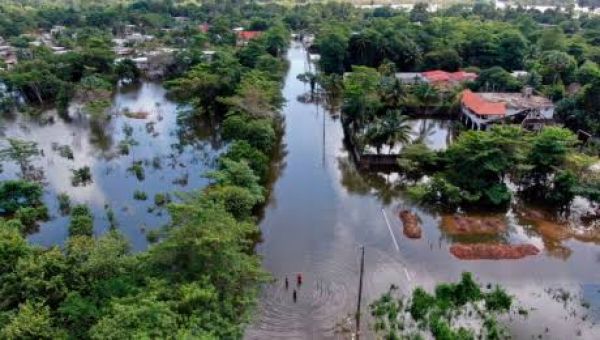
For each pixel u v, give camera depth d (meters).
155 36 152.00
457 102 86.44
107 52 110.25
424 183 59.03
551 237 49.56
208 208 32.19
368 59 112.06
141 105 95.69
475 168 54.78
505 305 35.03
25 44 134.25
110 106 91.06
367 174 65.12
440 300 34.09
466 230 50.31
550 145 54.50
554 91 85.00
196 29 150.38
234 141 63.59
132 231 50.03
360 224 51.91
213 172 52.06
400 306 37.38
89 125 84.31
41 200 56.59
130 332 23.52
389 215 54.00
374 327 36.12
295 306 38.72
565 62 94.06
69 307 27.25
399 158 63.69
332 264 44.44
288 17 175.75
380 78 92.06
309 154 71.94
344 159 70.38
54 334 26.16
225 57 102.56
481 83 93.75
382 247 47.28
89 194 58.38
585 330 36.03
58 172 64.81
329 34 118.69
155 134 79.31
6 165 66.62
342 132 81.19
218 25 148.50
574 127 73.69
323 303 39.03
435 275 42.91
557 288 41.22
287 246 47.47
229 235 29.77
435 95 87.56
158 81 115.06
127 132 78.94
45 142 76.19
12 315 27.22
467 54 113.50
